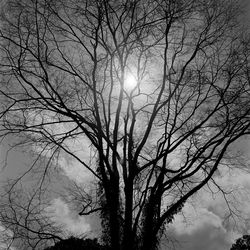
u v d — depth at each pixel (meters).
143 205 15.08
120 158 15.83
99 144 15.59
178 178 15.30
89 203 15.80
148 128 15.81
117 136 16.58
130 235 14.45
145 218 15.33
